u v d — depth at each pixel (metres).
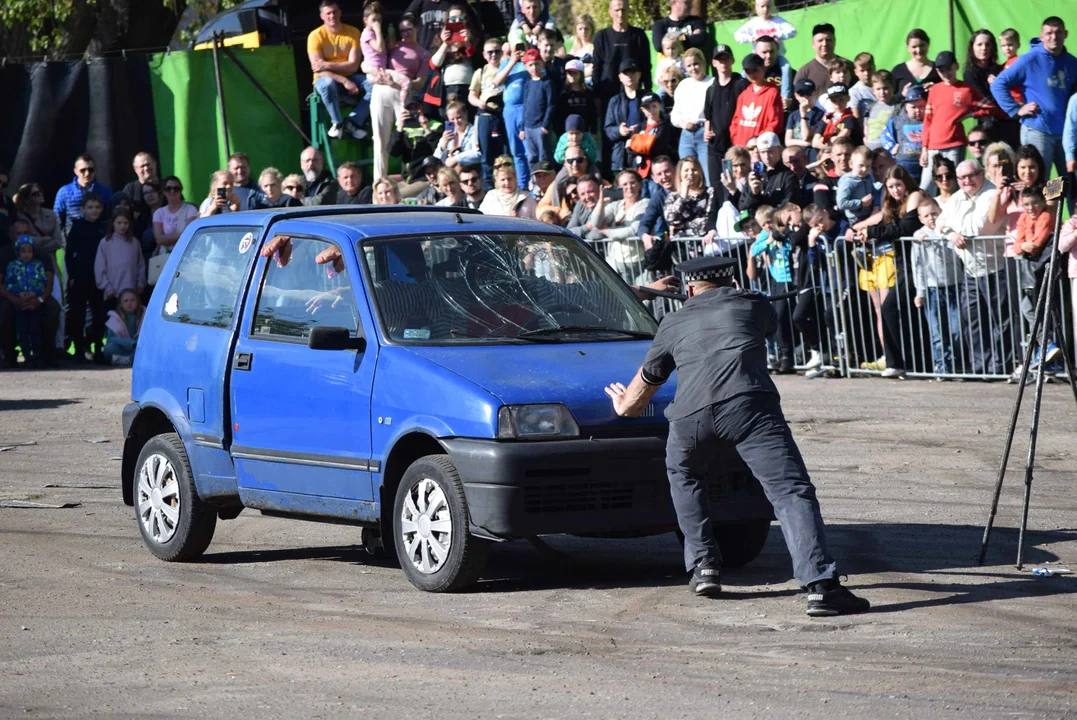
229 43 45.75
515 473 14.62
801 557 13.99
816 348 33.56
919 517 19.19
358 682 12.10
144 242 42.25
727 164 34.06
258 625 14.29
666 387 15.80
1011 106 32.84
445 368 15.43
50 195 44.75
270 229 17.97
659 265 34.03
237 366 17.42
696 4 40.78
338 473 16.28
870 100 34.94
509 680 12.07
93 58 44.50
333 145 43.78
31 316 41.72
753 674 12.07
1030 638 12.99
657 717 10.96
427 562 15.52
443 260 17.00
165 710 11.41
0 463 25.89
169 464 18.14
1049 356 29.73
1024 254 29.44
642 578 16.23
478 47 43.56
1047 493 20.55
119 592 16.06
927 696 11.30
